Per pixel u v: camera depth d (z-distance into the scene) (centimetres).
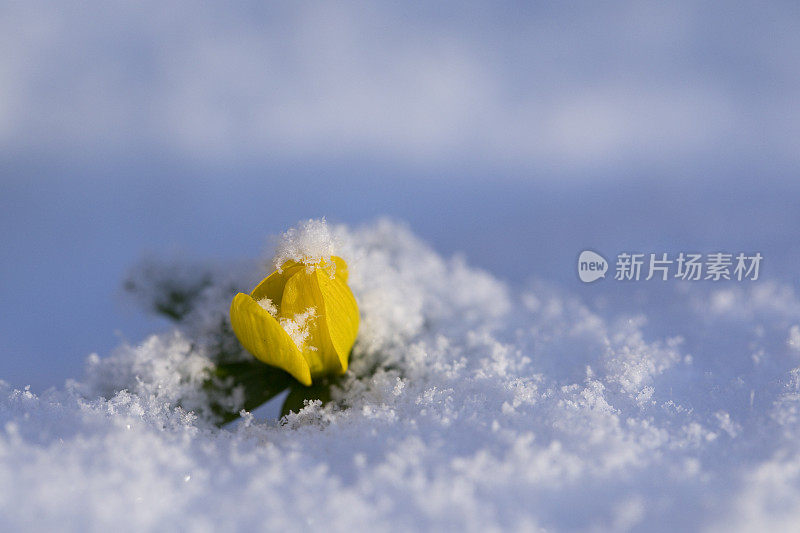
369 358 40
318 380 39
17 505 35
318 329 38
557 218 47
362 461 36
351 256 40
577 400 38
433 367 39
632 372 39
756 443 36
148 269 42
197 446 37
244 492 35
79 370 39
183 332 40
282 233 38
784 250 44
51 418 37
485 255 45
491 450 36
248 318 38
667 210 47
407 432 37
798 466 36
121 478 35
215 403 38
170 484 35
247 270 42
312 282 38
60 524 35
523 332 41
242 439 37
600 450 36
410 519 35
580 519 35
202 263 43
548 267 44
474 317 42
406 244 44
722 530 35
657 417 37
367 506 35
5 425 36
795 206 47
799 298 41
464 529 35
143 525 35
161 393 38
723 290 42
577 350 40
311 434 37
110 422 37
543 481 36
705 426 37
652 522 35
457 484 35
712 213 47
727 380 39
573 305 42
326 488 35
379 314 40
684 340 40
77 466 35
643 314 41
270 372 39
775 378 38
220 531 35
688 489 36
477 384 38
